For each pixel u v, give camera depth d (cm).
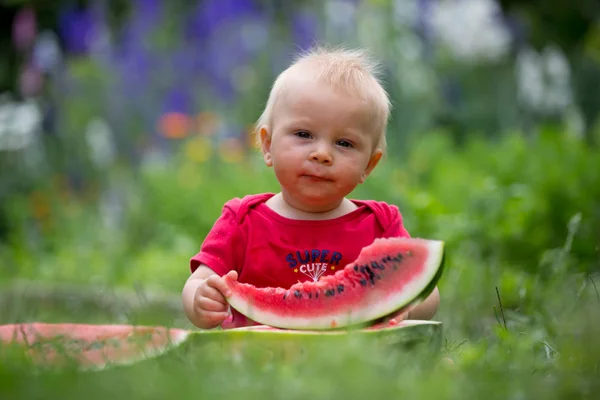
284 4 1599
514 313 566
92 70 1495
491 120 1889
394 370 345
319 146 502
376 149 537
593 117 1948
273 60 1492
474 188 1098
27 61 1636
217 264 514
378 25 1545
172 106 1451
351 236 520
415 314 513
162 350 381
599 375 375
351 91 512
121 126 1478
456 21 1914
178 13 1558
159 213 1338
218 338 399
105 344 406
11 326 470
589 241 894
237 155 1391
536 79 1952
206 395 298
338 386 311
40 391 305
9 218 1457
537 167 1143
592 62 1988
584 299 593
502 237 928
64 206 1428
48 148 1518
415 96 1534
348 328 408
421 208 996
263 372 340
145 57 1494
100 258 1217
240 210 522
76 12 1770
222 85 1491
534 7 1842
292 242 515
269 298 455
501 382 345
